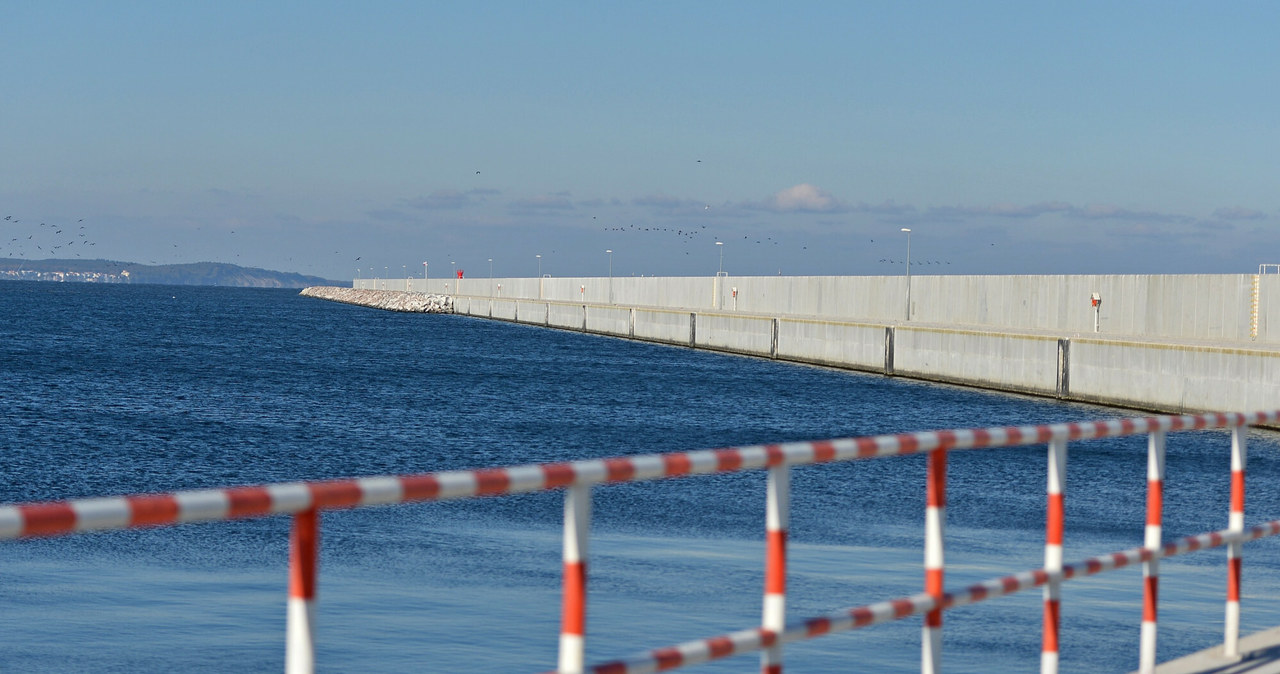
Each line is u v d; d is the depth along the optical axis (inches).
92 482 1398.9
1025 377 3011.8
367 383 3073.3
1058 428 317.1
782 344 4448.8
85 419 2066.9
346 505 173.9
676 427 2153.1
